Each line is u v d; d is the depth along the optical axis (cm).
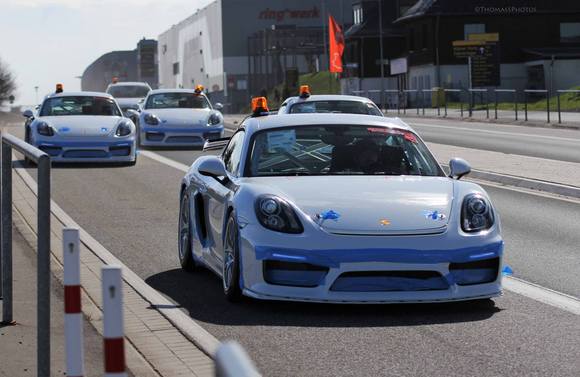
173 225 2417
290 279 1398
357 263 1379
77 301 789
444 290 1400
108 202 2906
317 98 3947
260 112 1817
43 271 1015
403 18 15188
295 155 1611
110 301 626
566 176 3294
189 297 1550
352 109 3875
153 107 5262
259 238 1409
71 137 4072
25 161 4306
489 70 11000
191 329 1326
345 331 1312
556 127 6906
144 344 1260
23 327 1352
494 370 1118
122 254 1998
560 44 14538
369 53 16825
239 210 1457
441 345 1234
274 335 1297
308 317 1393
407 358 1176
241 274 1441
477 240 1412
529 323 1345
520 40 14462
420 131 6675
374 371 1124
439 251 1389
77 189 3269
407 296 1384
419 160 1630
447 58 14525
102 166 4128
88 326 1359
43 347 1015
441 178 1585
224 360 455
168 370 1138
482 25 14488
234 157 1684
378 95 15312
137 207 2783
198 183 1731
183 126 5006
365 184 1520
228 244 1513
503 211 2620
